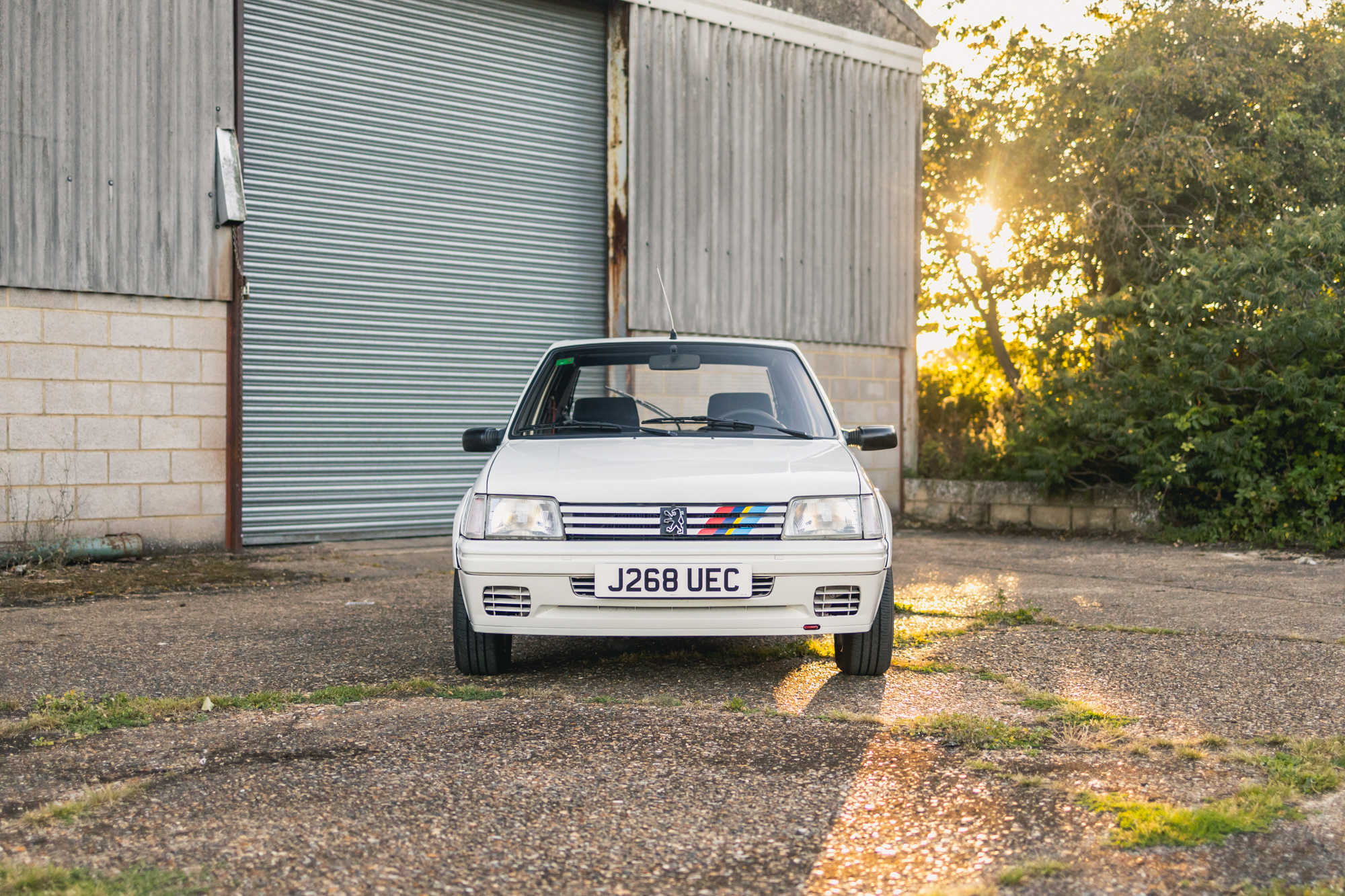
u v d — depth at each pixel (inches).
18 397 317.7
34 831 102.1
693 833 103.0
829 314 512.7
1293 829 101.9
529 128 439.2
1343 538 366.6
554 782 117.6
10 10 314.7
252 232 372.2
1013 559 346.3
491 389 432.1
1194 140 533.3
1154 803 110.0
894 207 536.7
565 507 157.5
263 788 115.2
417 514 412.2
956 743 131.8
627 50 452.8
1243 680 167.6
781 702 154.0
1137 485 411.2
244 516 369.1
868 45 524.7
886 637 166.9
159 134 340.2
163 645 198.7
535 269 442.3
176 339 345.1
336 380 392.2
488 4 427.8
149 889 88.9
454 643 171.0
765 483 159.6
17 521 316.8
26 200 317.7
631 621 155.9
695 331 471.5
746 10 483.8
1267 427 390.6
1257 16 553.9
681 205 467.5
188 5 345.7
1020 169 609.9
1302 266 398.3
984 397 641.0
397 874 93.2
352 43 394.9
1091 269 603.5
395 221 406.3
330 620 227.0
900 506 527.8
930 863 95.7
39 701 154.4
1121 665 179.0
